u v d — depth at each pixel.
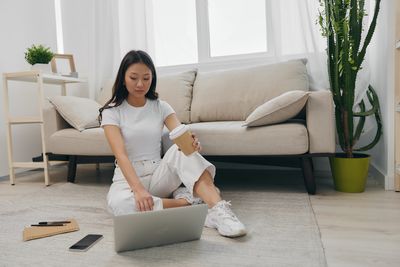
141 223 1.01
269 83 2.15
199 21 2.72
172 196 1.47
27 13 2.81
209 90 2.32
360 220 1.29
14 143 2.65
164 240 1.10
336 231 1.19
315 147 1.68
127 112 1.42
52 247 1.13
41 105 2.22
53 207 1.66
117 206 1.22
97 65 2.80
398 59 1.73
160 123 1.48
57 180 2.42
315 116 1.67
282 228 1.23
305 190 1.83
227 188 1.96
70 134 2.13
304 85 2.11
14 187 2.22
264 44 2.64
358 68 1.76
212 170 1.32
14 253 1.08
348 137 1.81
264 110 1.68
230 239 1.14
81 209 1.61
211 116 2.28
